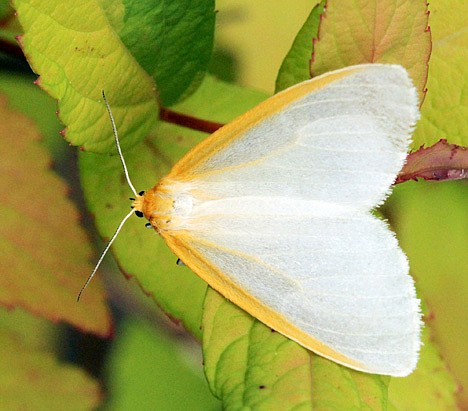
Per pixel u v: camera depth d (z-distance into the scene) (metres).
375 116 0.16
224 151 0.16
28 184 0.17
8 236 0.17
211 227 0.16
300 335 0.16
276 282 0.16
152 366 0.18
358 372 0.16
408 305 0.16
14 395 0.18
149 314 0.18
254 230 0.16
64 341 0.18
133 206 0.17
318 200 0.16
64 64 0.16
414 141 0.16
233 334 0.16
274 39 0.18
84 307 0.17
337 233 0.16
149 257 0.17
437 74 0.17
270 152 0.16
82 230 0.17
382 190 0.16
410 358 0.16
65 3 0.16
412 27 0.16
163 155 0.17
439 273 0.18
